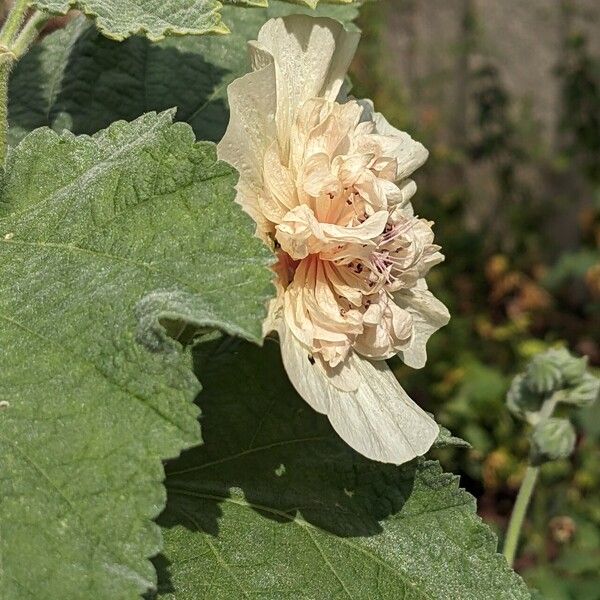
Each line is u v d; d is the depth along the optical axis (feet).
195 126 0.89
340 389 0.67
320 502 0.74
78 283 0.60
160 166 0.63
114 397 0.56
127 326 0.57
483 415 2.57
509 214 3.22
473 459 2.52
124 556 0.53
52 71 0.90
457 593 0.73
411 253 0.71
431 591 0.73
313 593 0.72
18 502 0.53
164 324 0.58
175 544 0.72
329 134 0.69
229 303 0.57
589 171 3.17
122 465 0.55
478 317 2.95
